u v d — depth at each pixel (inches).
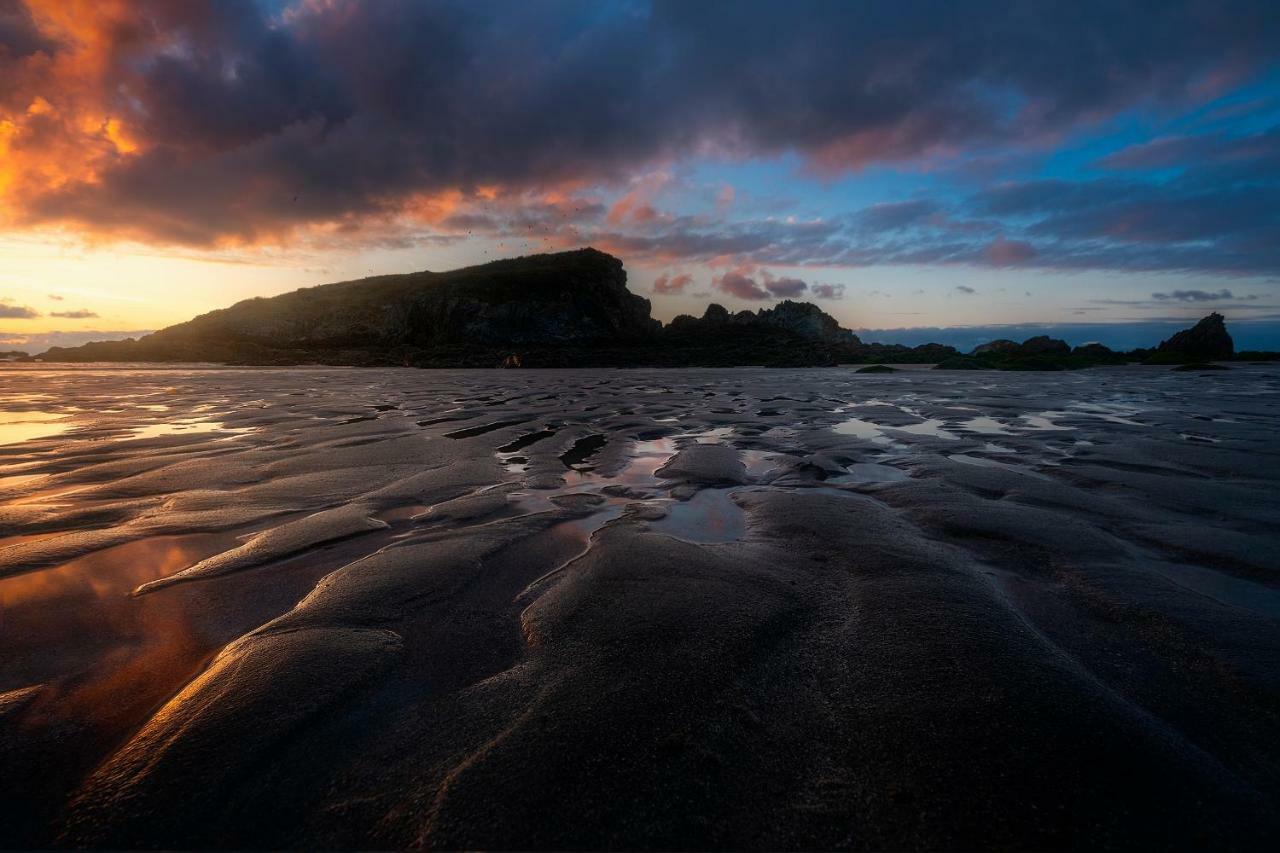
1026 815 63.0
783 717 78.5
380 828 62.0
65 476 226.1
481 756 71.0
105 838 61.4
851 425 375.2
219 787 66.9
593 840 60.7
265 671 88.7
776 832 61.5
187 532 160.2
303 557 141.5
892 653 94.0
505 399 591.8
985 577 128.0
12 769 69.6
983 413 440.1
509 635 102.3
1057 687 83.6
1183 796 65.0
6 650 97.2
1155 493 194.4
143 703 82.7
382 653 95.1
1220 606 111.9
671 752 71.6
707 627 102.4
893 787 66.6
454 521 171.6
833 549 143.9
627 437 331.9
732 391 704.4
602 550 143.7
